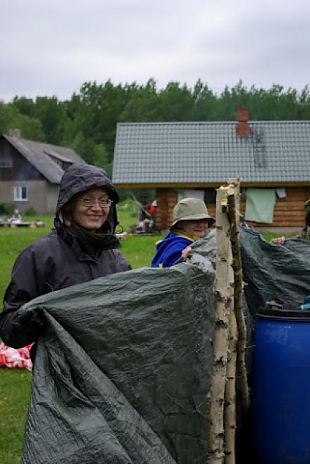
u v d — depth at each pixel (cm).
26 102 11738
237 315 364
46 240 337
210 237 439
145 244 2252
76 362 295
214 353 340
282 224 3061
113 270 351
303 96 9975
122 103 10662
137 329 313
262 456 410
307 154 3122
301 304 468
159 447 300
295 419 399
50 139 11312
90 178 334
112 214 359
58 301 307
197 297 333
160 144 3172
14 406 642
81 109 10706
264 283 468
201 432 332
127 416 294
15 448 542
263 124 3266
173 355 321
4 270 1648
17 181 6112
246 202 3070
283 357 400
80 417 284
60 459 274
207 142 3183
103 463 276
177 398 322
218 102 10106
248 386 420
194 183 2981
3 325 320
